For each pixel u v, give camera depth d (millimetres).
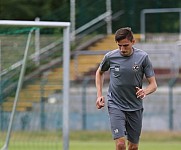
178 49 71125
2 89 43000
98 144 50188
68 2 83750
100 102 26062
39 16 87688
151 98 61688
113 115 25906
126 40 25109
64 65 34750
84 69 68312
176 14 77562
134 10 76250
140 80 25984
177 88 63969
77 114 62219
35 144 49594
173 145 49062
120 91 25891
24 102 54594
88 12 74312
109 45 72000
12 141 51344
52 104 55969
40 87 55688
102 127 61406
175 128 61156
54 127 55500
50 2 89125
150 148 46000
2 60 41375
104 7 75000
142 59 25719
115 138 25812
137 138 26781
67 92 34688
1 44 40688
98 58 69375
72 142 52625
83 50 71500
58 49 60312
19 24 33594
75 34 72938
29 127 54281
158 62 70625
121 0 76062
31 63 55594
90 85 65562
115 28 75062
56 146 47469
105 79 63938
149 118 61656
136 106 26078
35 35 56094
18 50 40906
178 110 61375
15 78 42875
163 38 75000
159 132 57750
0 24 33312
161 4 78250
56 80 56500
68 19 73312
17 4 86625
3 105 48531
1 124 51281
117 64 25750
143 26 75750
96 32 73875
